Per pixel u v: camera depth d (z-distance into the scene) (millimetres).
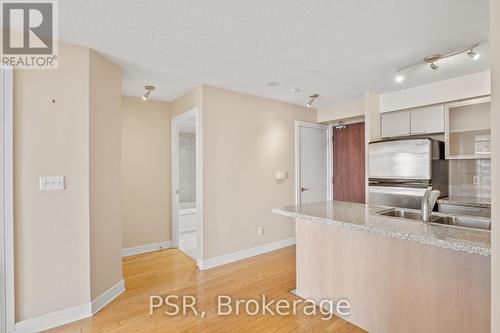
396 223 1784
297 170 4273
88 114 2203
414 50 2303
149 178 3855
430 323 1664
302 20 1831
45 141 2023
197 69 2754
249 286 2738
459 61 2525
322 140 4703
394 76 2947
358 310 2043
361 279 2029
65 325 2059
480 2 1604
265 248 3855
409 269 1765
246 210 3639
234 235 3504
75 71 2160
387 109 3605
